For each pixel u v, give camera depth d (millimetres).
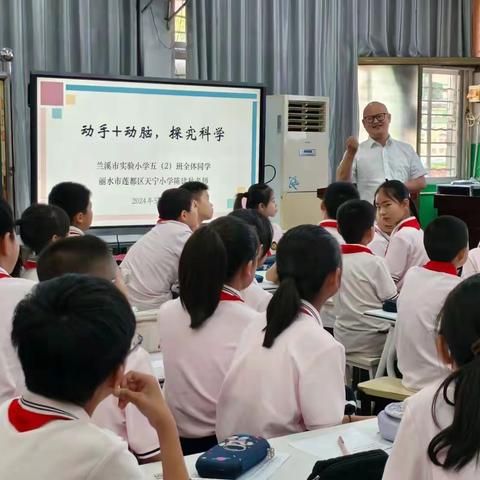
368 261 3410
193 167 5598
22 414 1097
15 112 5219
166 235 3768
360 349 3469
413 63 6914
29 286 2070
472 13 7207
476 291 1207
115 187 5383
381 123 5410
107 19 5559
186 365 2076
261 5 6180
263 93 5742
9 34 5199
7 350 1958
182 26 5914
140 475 1113
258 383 1836
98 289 1108
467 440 1135
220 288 2066
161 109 5457
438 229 2725
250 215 3086
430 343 2693
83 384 1081
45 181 5176
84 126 5250
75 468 1062
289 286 1853
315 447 1714
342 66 6648
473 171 7480
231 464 1555
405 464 1242
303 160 5844
